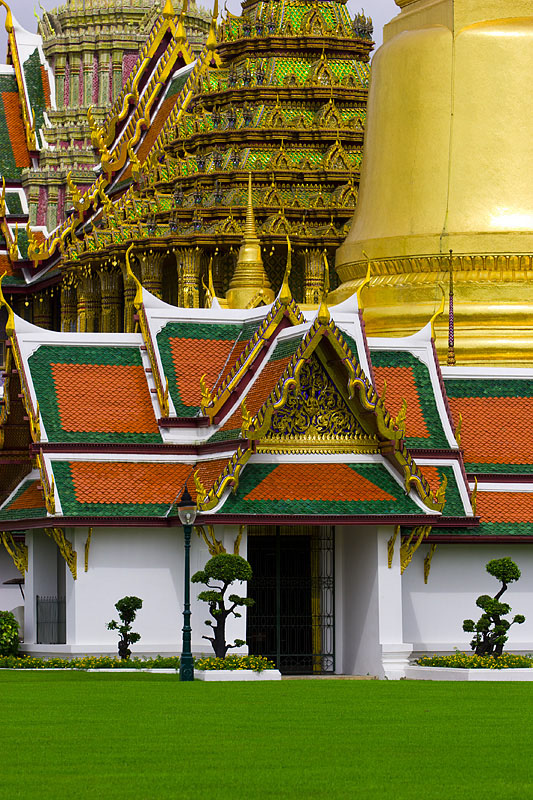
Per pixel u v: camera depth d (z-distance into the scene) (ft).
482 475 160.45
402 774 82.84
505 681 133.28
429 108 213.46
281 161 272.72
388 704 111.75
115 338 160.35
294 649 152.76
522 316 202.80
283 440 147.02
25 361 156.76
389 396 160.66
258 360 153.99
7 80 386.11
